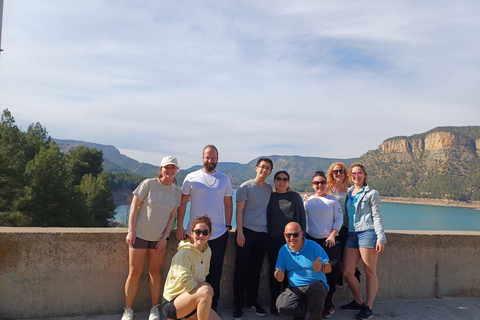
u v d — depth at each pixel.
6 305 3.66
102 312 3.89
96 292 3.88
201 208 3.78
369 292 4.02
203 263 3.39
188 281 3.13
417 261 4.80
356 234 4.14
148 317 3.82
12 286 3.67
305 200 4.43
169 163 3.56
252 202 4.03
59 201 28.64
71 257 3.82
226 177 3.99
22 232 3.70
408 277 4.78
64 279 3.80
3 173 25.62
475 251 4.96
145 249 3.65
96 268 3.88
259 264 4.04
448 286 4.88
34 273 3.72
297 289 3.61
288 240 3.66
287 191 4.06
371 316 4.02
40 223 26.72
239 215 3.98
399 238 4.77
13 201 25.64
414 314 4.21
